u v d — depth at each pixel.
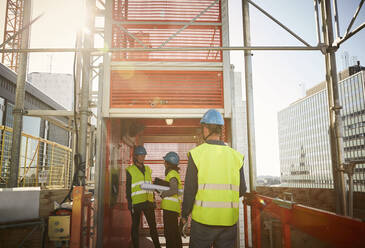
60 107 27.39
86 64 4.29
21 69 5.11
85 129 4.18
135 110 4.42
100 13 4.73
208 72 4.59
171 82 4.54
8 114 18.58
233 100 4.50
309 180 142.38
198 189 2.38
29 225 3.50
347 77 133.50
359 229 1.40
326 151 130.12
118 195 5.29
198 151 2.44
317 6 4.58
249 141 4.36
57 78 70.19
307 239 2.05
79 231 3.39
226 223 2.29
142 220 7.71
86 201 4.01
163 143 7.98
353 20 3.78
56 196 3.91
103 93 4.44
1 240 3.45
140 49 4.14
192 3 4.77
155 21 4.66
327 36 4.33
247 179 5.15
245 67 4.53
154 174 7.85
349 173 3.62
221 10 4.72
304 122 149.25
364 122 115.75
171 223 4.68
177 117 4.45
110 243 4.63
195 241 2.32
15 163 4.80
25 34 5.13
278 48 4.24
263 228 3.53
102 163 4.30
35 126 21.47
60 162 14.95
